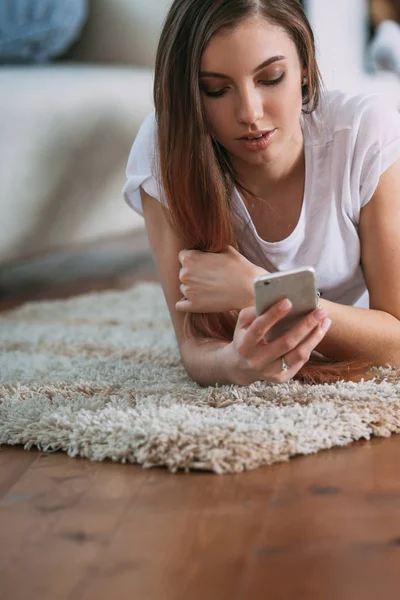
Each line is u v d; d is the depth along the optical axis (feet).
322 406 5.26
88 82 10.03
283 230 6.00
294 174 5.87
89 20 11.74
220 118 5.34
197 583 3.65
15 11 11.04
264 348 5.11
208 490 4.52
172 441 4.89
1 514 4.43
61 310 9.20
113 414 5.33
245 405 5.34
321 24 13.15
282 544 3.93
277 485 4.54
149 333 7.97
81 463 5.02
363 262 6.01
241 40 5.10
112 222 10.78
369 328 5.74
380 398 5.36
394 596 3.47
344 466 4.73
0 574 3.83
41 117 9.25
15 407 5.73
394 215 5.80
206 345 5.92
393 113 5.87
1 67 10.55
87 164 9.95
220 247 5.83
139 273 11.60
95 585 3.68
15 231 9.31
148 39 11.62
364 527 4.04
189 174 5.52
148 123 6.18
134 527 4.18
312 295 4.91
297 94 5.35
